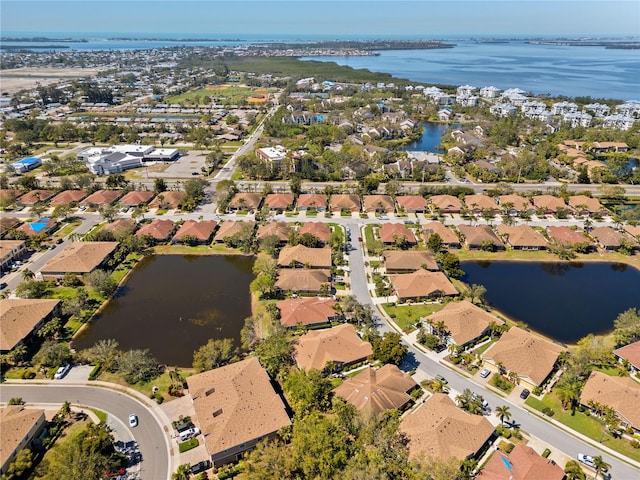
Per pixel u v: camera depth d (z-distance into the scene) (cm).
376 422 7088
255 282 11244
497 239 14212
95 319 10438
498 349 9062
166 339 9725
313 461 6225
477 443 6981
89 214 16250
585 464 6856
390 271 12462
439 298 11325
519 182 19775
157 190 17850
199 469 6725
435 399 7794
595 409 7775
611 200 17750
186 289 11725
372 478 5928
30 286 10825
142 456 6856
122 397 8044
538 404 8056
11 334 9150
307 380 7844
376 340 9119
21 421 6975
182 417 7538
